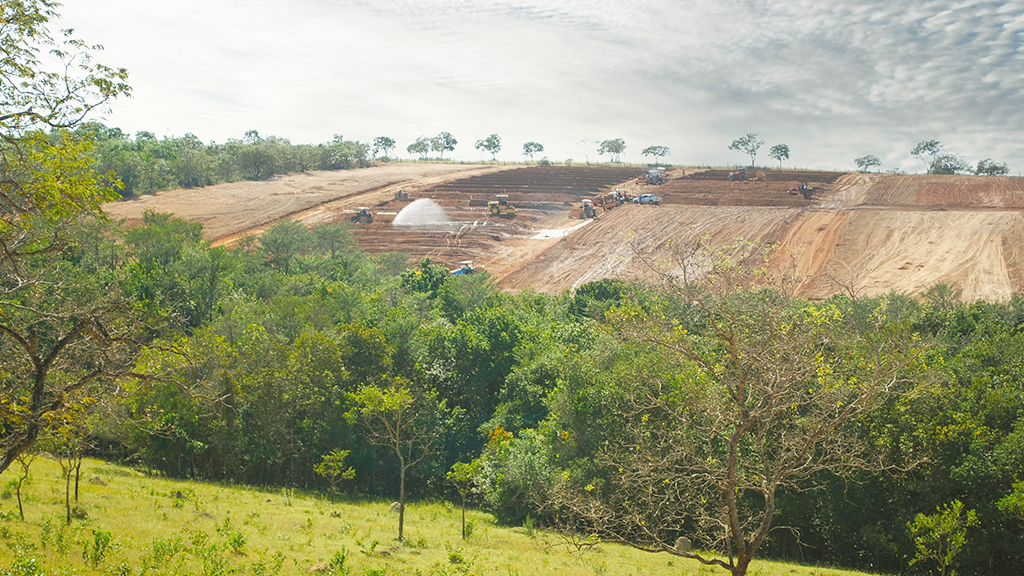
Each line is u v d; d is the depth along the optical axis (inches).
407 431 1711.4
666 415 1133.7
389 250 3858.3
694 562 1077.8
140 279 2197.3
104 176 481.1
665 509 705.6
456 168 6988.2
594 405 1353.3
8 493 987.9
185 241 2864.2
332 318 2133.4
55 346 460.8
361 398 1184.8
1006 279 2933.1
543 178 5905.5
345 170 6609.3
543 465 1396.4
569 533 652.1
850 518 1166.3
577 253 3779.5
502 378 1978.3
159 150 5925.2
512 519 1430.9
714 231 3900.1
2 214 460.1
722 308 551.2
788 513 1212.5
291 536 970.7
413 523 1323.8
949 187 4707.2
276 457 1669.5
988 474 1042.7
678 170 6314.0
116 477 1385.3
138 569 650.2
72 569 607.2
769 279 613.9
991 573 1148.5
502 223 4382.4
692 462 660.1
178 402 1497.3
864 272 3169.3
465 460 1806.1
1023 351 1370.6
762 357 537.3
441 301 2632.9
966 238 3449.8
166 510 1049.5
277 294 2390.5
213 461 1737.2
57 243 477.1
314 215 4439.0
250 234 3713.1
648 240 3846.0
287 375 1669.5
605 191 5388.8
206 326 2062.0
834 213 4119.1
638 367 1243.8
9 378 513.0
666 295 615.8
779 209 4338.1
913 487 1111.6
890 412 1128.2
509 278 3486.7
